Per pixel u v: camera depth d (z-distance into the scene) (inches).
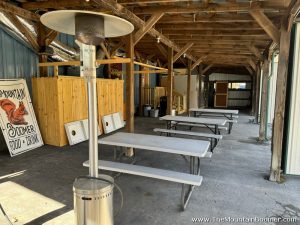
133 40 172.4
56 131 202.4
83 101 228.8
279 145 135.0
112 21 56.0
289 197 116.7
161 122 347.6
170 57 274.1
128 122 175.9
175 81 534.3
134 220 94.9
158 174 106.9
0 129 185.5
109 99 272.4
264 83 232.1
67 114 210.1
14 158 169.8
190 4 151.6
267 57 231.5
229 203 109.9
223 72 635.5
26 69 207.0
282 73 132.7
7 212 98.8
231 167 158.4
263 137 232.4
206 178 138.9
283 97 133.3
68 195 114.5
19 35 185.8
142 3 146.0
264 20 136.6
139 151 193.0
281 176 142.6
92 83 59.2
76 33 54.1
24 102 192.5
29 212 99.2
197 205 107.5
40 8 167.9
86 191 60.3
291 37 139.3
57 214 97.9
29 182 129.2
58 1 158.1
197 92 530.9
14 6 165.3
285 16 128.6
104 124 259.9
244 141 232.7
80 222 62.4
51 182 129.5
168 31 233.0
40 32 199.0
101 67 315.6
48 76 220.1
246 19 171.3
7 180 131.5
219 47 307.0
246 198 115.0
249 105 658.2
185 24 209.9
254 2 137.3
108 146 203.6
